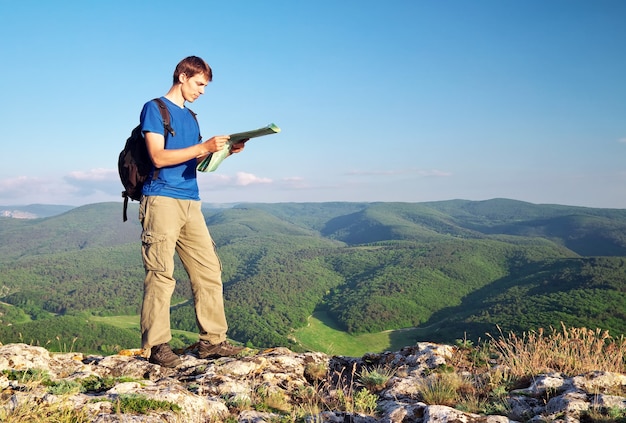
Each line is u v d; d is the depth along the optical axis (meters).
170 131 3.39
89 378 3.16
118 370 3.70
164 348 3.75
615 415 2.71
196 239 3.73
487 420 2.71
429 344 4.49
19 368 3.47
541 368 3.78
